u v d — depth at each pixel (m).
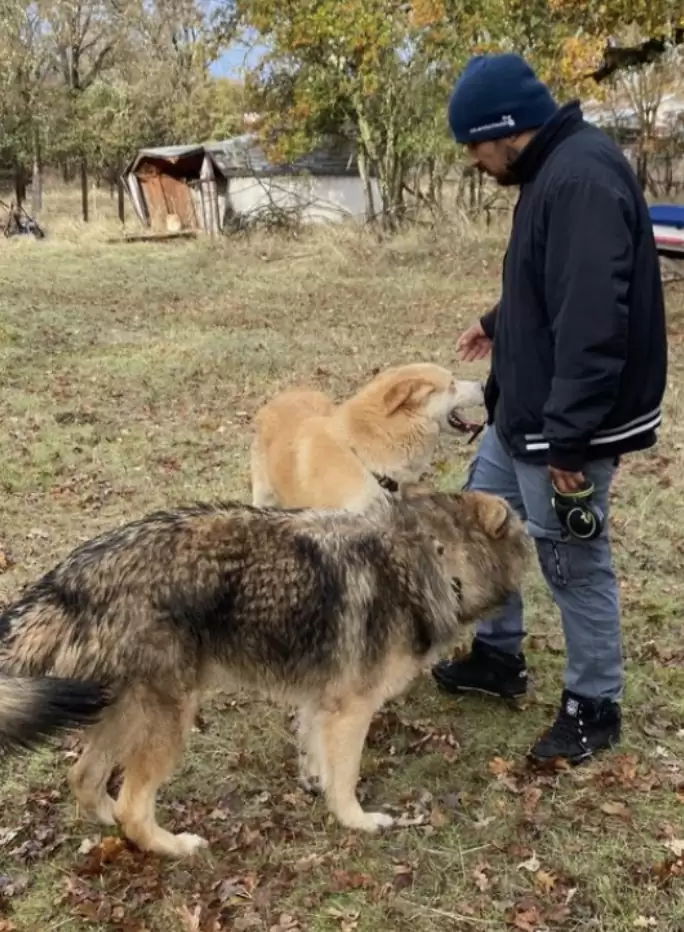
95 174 44.66
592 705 3.84
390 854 3.42
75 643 3.13
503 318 3.62
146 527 3.28
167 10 43.09
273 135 26.55
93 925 3.12
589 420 3.24
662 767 3.80
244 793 3.80
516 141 3.47
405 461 5.42
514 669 4.32
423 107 23.27
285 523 3.40
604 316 3.16
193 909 3.15
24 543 6.25
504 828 3.50
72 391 10.45
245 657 3.30
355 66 24.34
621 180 3.25
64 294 17.62
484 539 3.73
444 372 5.53
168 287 18.64
